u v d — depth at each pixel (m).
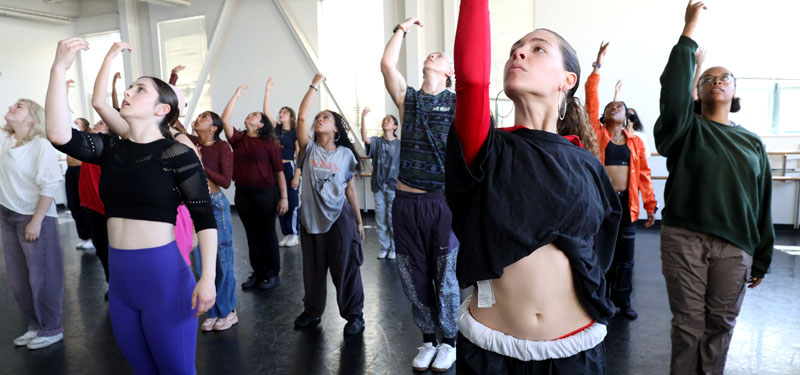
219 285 3.13
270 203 3.97
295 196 5.64
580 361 1.03
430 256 2.47
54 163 2.85
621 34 6.20
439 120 2.35
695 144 1.89
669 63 1.85
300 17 7.82
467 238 1.02
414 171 2.38
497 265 0.99
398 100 2.49
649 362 2.61
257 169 3.91
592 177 1.04
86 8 9.46
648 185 3.35
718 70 1.93
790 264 4.42
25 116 2.74
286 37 7.91
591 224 1.02
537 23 6.51
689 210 1.90
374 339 2.98
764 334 2.94
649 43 6.11
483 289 1.05
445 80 2.46
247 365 2.67
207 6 8.27
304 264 3.09
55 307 3.01
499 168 0.99
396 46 2.47
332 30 7.81
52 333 3.02
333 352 2.81
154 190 1.67
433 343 2.62
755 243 1.88
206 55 8.34
